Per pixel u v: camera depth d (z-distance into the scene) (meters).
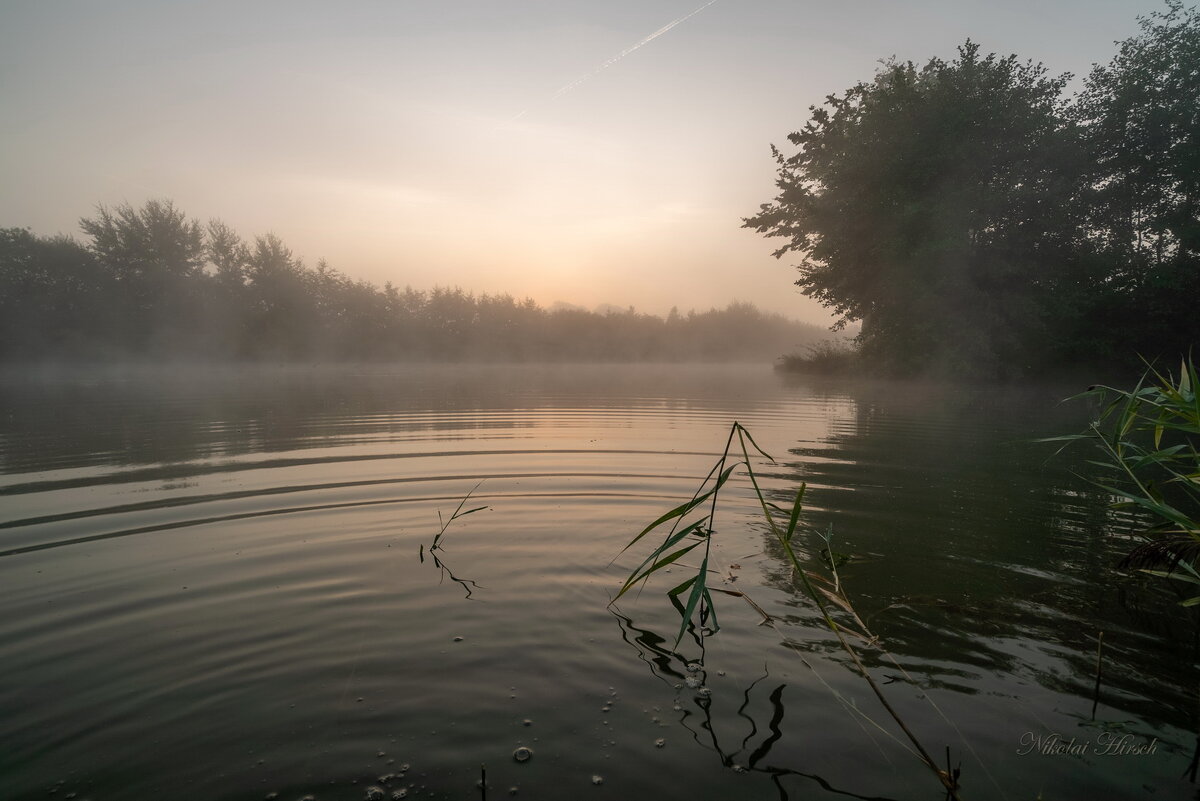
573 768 1.73
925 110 19.61
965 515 4.38
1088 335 20.44
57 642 2.44
